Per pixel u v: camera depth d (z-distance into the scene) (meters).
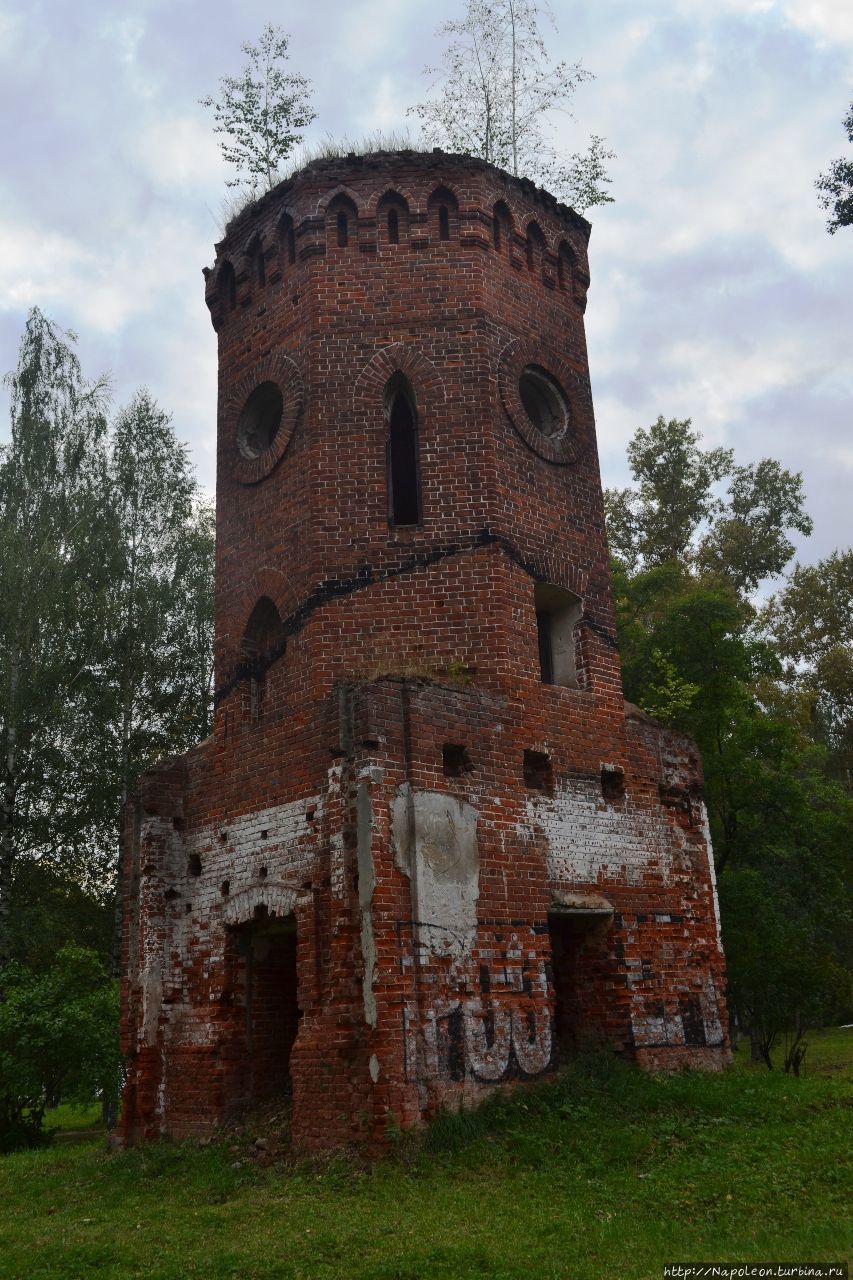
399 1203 9.70
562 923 14.08
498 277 15.78
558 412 16.36
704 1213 9.17
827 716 45.06
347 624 13.88
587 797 14.20
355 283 15.39
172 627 28.38
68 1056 19.09
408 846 11.96
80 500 26.95
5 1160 15.88
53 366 27.83
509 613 14.02
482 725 13.15
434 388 14.88
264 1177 11.35
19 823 25.42
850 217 15.60
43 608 25.03
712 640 24.42
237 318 16.86
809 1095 12.98
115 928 25.73
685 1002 14.40
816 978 21.30
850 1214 8.98
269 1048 13.96
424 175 15.88
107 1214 10.88
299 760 13.30
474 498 14.38
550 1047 12.54
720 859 23.66
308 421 14.81
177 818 15.33
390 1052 11.02
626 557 37.41
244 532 15.67
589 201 20.17
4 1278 8.66
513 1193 9.81
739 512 40.12
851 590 44.31
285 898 12.98
